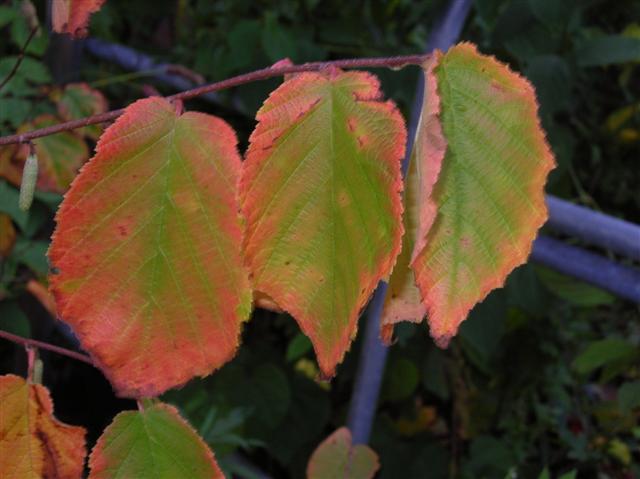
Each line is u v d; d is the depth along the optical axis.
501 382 1.41
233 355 0.41
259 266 0.38
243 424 1.34
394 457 1.47
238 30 1.23
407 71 1.12
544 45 1.06
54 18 0.46
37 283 0.98
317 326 0.38
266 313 1.55
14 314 1.05
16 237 1.01
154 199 0.40
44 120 0.84
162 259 0.40
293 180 0.38
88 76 1.42
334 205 0.38
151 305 0.40
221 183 0.40
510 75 0.38
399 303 0.40
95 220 0.39
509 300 1.16
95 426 1.58
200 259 0.40
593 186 1.42
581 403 1.40
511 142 0.38
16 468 0.45
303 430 1.44
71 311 0.40
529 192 0.38
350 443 0.74
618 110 1.35
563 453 1.37
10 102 0.95
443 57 0.38
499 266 0.38
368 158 0.37
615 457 1.31
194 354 0.41
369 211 0.38
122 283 0.40
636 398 0.94
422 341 1.42
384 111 0.37
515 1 1.04
